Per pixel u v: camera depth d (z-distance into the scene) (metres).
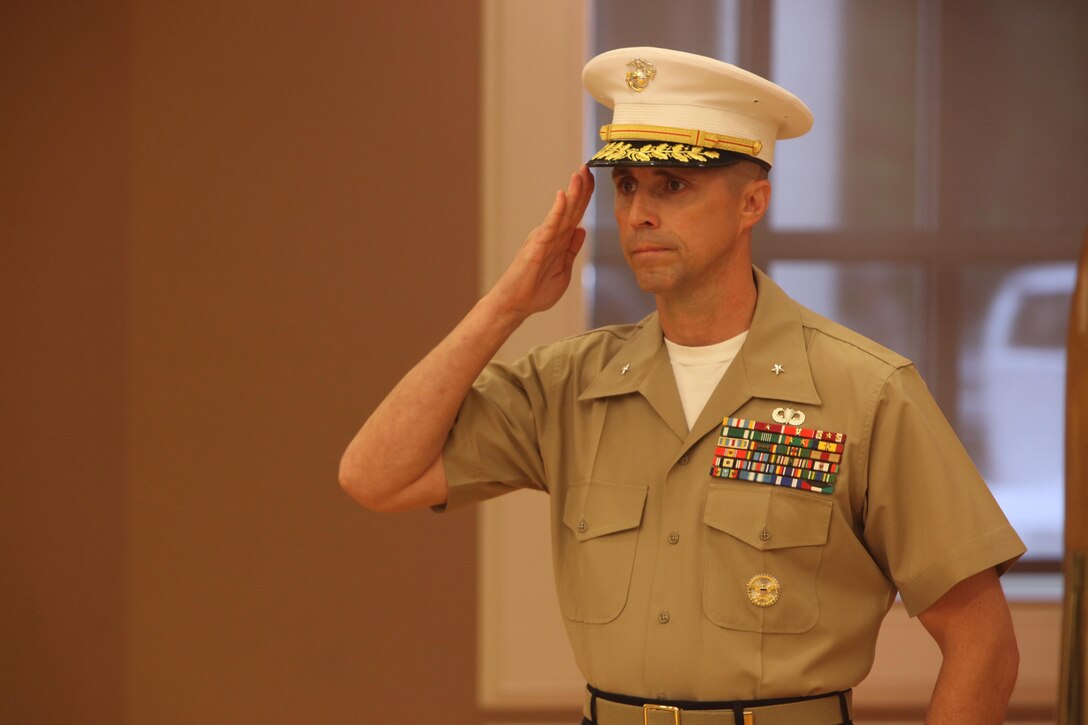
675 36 12.22
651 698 6.05
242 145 11.52
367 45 11.48
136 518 11.59
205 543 11.59
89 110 11.48
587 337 7.05
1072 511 7.05
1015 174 12.37
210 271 11.55
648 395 6.39
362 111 11.50
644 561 6.19
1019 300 12.42
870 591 6.09
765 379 6.23
